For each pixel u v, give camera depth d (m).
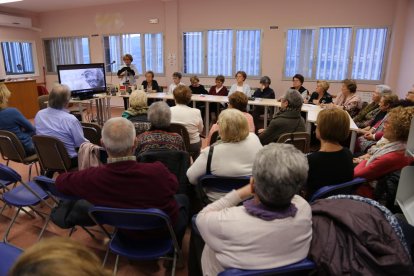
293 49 6.66
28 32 8.88
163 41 7.80
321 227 1.09
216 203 1.21
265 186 1.01
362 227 1.04
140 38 8.05
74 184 1.47
